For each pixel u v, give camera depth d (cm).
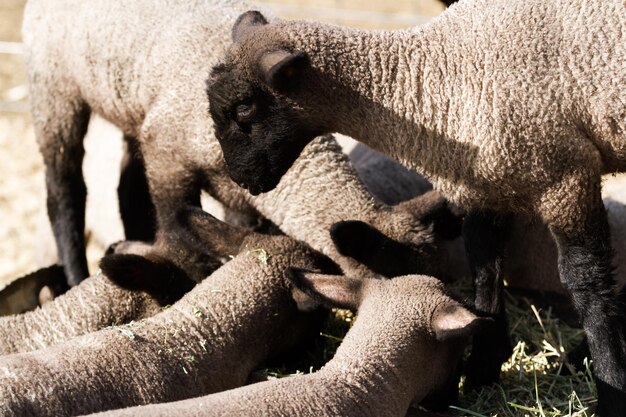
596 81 791
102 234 1309
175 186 1020
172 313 811
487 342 863
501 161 806
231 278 854
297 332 877
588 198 811
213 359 796
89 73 1077
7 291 1000
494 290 871
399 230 900
